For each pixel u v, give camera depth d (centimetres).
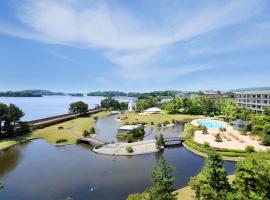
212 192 2781
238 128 9138
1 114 7975
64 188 4206
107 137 8788
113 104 19562
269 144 6619
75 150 6831
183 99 15850
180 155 6181
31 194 3991
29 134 8700
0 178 4712
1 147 6962
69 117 12744
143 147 6719
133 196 3103
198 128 9631
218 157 3055
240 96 14725
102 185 4312
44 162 5697
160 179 2873
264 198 2623
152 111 15750
